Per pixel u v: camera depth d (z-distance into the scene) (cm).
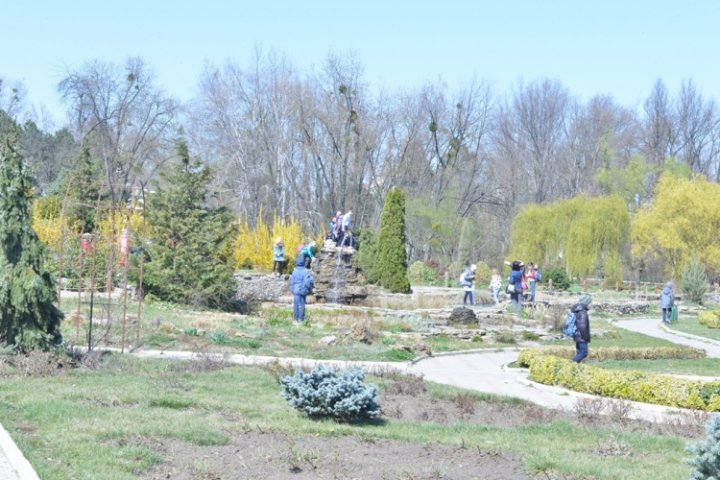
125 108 5931
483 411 1313
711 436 721
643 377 1523
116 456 870
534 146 7512
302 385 1117
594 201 5691
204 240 2725
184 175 2783
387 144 6531
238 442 972
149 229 2709
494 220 7025
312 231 6022
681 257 5728
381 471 869
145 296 2627
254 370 1529
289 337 2173
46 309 1422
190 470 845
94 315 2120
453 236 6300
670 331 3331
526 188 7481
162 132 6050
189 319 2309
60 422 1005
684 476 890
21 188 1418
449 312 3131
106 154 5534
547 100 7556
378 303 3475
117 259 2252
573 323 1897
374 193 6769
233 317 2495
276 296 3472
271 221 6262
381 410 1208
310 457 904
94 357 1490
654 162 7912
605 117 7794
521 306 3400
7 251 1409
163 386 1308
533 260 5912
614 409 1288
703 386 1452
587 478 870
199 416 1100
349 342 2122
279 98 6178
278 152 6147
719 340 2955
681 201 5672
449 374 1805
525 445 1025
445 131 6700
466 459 938
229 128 6191
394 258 3900
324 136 6284
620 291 5544
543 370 1677
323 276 3441
